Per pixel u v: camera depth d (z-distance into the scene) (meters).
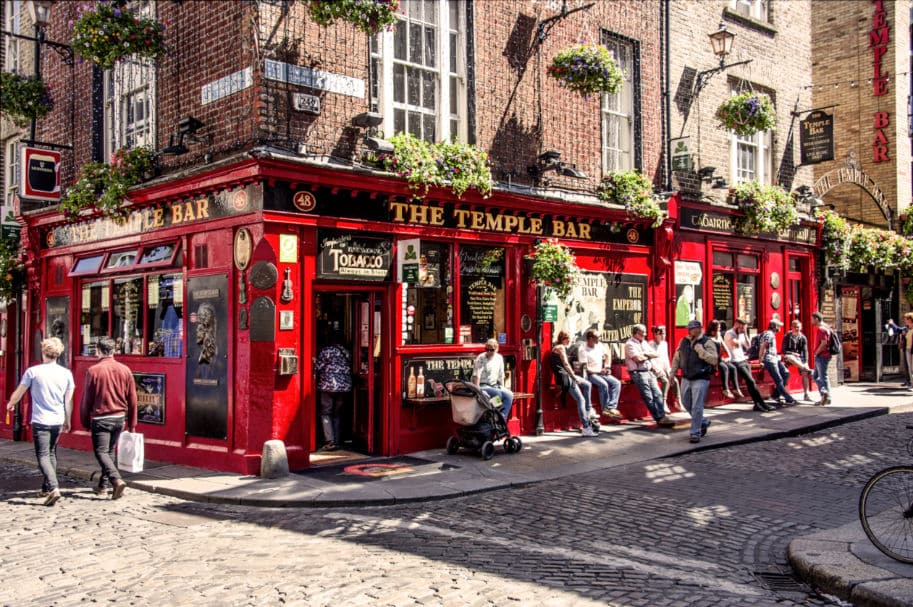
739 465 9.55
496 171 11.59
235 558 5.84
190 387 10.13
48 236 13.35
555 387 12.22
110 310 11.95
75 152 12.92
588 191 13.02
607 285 13.23
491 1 11.70
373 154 9.96
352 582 5.22
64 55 13.04
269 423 9.16
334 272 9.73
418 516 7.22
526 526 6.79
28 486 9.24
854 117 19.70
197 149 10.23
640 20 14.05
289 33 9.52
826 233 17.86
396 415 10.34
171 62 10.80
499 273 11.74
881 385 18.73
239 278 9.31
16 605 4.90
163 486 8.58
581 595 4.97
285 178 9.08
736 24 16.19
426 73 11.14
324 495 7.93
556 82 12.61
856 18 19.58
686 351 11.13
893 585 4.91
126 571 5.57
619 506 7.52
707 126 15.41
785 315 17.00
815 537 6.09
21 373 13.92
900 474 5.51
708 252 15.15
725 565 5.70
